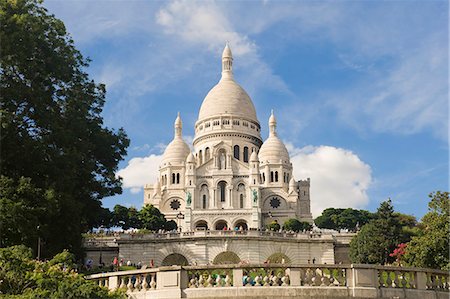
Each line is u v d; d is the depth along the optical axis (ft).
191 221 485.15
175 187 556.10
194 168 538.88
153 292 94.94
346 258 277.03
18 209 141.79
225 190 538.06
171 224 429.79
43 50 164.76
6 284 90.12
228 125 594.65
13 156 155.02
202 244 250.16
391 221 270.05
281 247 256.52
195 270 96.02
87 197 178.91
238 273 94.89
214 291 93.71
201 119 607.37
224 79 640.99
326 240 262.26
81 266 176.76
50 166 156.87
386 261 260.62
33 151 154.40
